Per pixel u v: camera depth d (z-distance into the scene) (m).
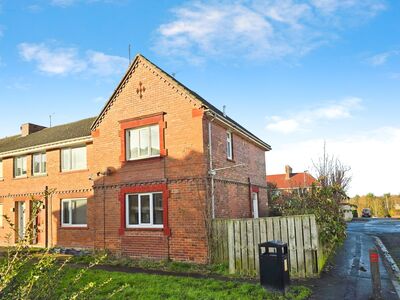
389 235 21.98
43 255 5.95
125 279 10.70
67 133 21.48
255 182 20.14
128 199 15.77
